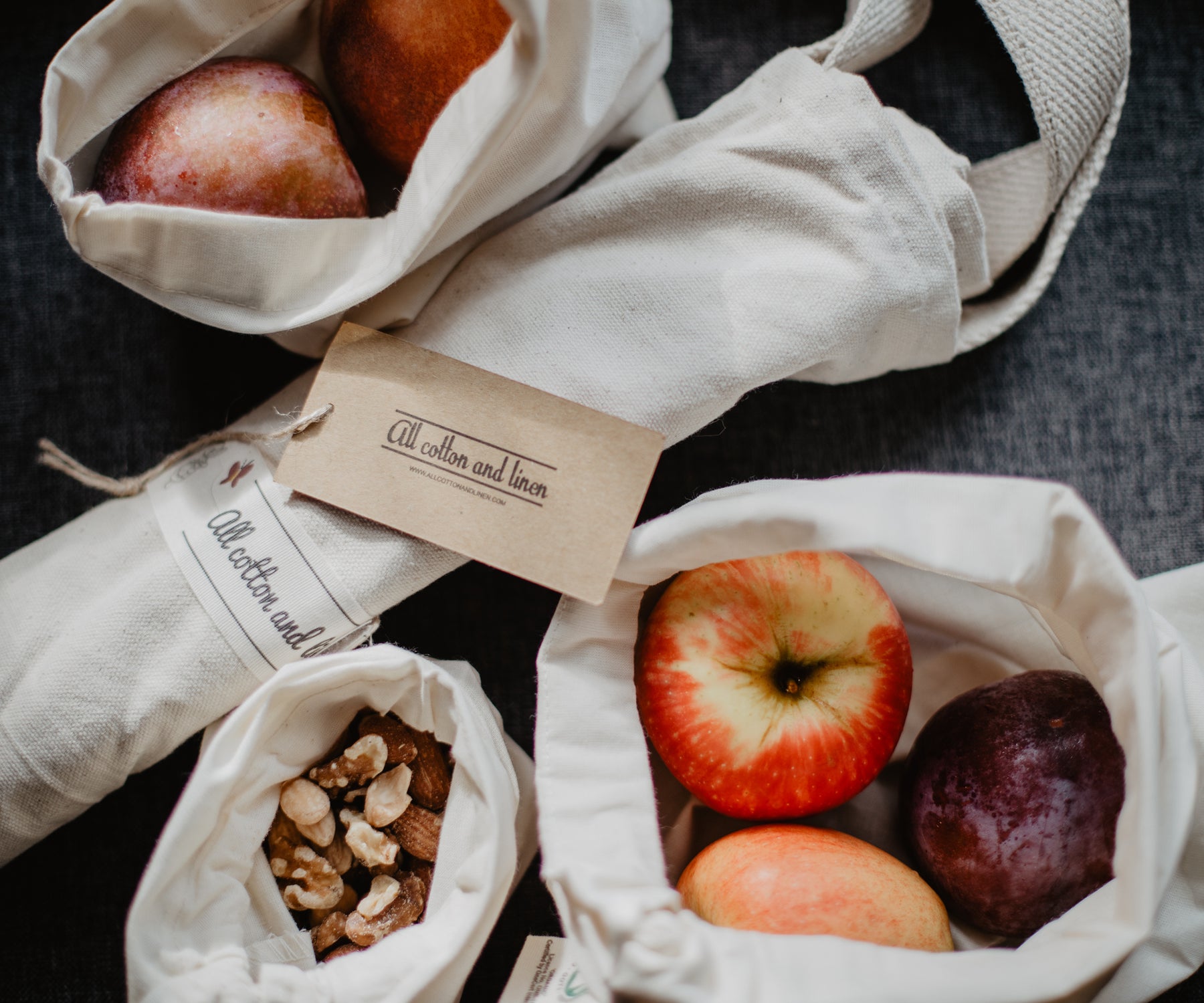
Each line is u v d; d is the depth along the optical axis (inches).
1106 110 16.6
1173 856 13.8
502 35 15.4
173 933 15.1
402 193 15.4
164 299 15.7
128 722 15.7
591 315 16.2
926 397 18.6
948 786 15.6
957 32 19.0
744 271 16.2
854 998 13.7
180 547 15.9
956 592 16.9
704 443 18.5
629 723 15.6
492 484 15.7
